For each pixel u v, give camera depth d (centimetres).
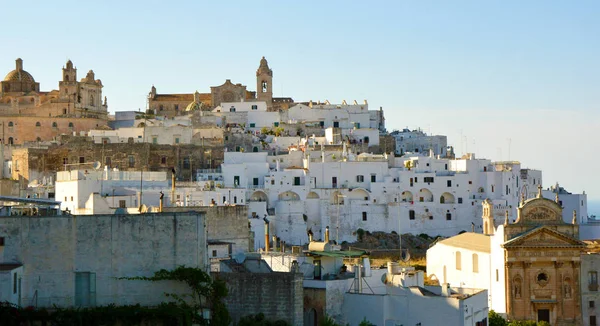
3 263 7062
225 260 9625
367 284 10256
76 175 16950
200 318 7181
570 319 13475
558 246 13450
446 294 9919
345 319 9944
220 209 11769
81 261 7162
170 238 7269
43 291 7106
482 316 10419
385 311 9794
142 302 7200
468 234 15462
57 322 6894
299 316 8194
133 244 7231
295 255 10550
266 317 8188
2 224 7088
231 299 8244
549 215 13625
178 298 7219
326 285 9769
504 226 13475
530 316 13388
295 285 8200
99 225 7206
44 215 7338
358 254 10712
